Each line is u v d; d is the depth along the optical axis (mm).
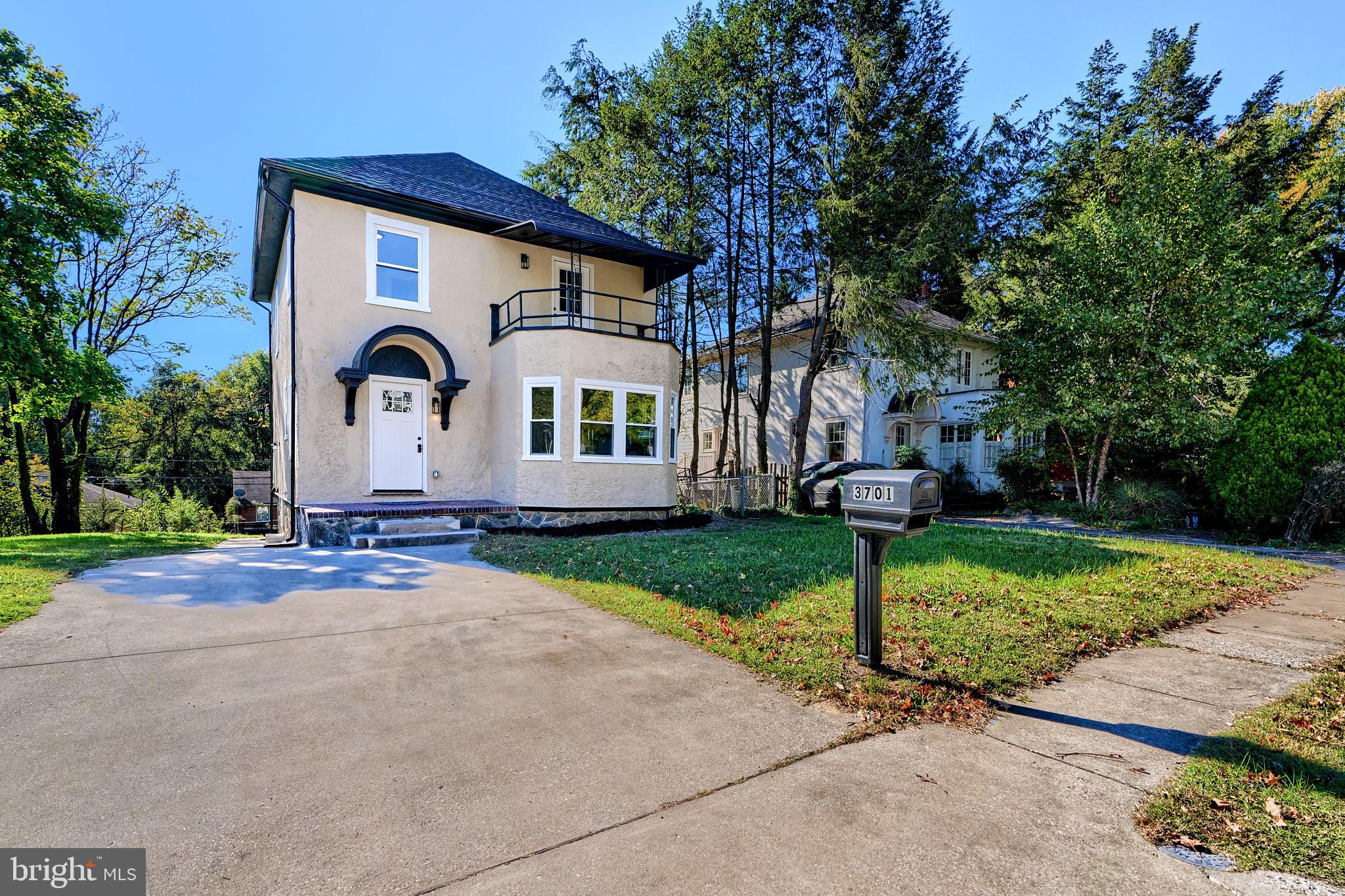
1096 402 13312
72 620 5000
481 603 5879
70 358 12117
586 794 2613
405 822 2379
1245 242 12914
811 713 3488
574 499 11406
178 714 3324
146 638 4586
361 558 8430
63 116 12453
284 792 2582
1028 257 15484
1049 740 3186
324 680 3869
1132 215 13555
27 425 18031
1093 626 5094
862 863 2156
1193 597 6250
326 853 2178
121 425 26781
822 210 13516
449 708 3494
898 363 14711
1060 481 17531
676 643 4727
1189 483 14117
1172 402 12945
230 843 2221
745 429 23641
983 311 16297
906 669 4070
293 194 10648
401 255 11719
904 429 21000
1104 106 21281
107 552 8688
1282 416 11523
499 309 12641
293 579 6863
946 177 14188
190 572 7152
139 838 2240
